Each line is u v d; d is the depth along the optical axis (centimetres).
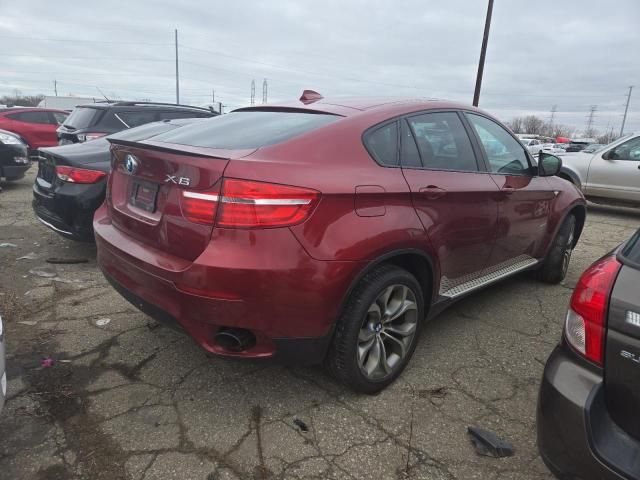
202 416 246
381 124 270
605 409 164
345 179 232
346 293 233
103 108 798
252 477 208
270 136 247
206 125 296
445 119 316
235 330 222
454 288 314
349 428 241
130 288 254
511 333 348
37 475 206
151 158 243
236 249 211
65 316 352
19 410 245
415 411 256
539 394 181
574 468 164
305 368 294
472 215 305
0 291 391
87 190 435
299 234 215
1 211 675
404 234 252
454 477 213
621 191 838
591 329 168
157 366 290
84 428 235
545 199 392
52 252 497
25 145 866
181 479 206
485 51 1831
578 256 562
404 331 276
